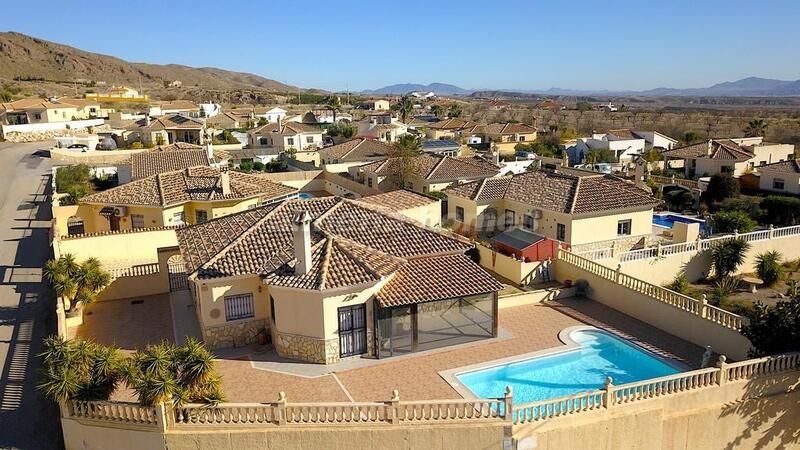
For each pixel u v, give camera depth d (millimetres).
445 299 24953
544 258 36156
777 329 21938
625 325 28844
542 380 23562
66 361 18859
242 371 23672
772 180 65125
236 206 42156
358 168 63594
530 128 112250
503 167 66312
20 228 44312
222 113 117688
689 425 20734
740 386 21266
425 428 18547
